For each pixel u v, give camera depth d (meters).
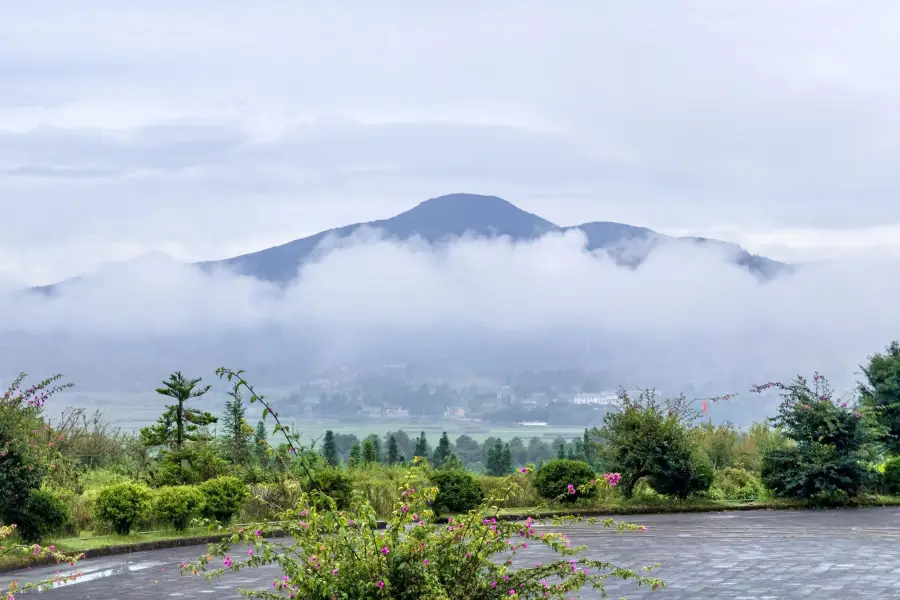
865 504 23.38
